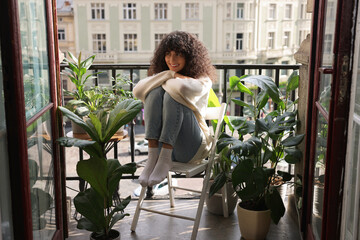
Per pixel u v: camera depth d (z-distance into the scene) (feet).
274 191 7.47
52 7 6.83
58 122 7.12
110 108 8.25
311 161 6.91
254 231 7.45
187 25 112.06
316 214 6.51
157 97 7.16
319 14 6.59
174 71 7.43
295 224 8.36
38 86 6.03
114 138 8.00
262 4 114.42
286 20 118.01
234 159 8.39
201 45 7.69
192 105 7.14
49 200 6.66
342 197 4.93
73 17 108.99
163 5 110.22
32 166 5.62
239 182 7.18
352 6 4.52
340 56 4.65
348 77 4.67
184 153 7.45
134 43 111.96
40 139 6.07
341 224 5.00
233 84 8.47
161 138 7.04
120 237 7.22
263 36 117.08
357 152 5.13
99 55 111.34
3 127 4.61
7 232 4.62
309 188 7.03
